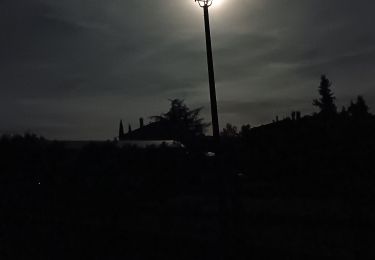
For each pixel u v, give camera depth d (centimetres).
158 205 2159
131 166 2238
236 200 1811
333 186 1767
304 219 1650
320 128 1914
